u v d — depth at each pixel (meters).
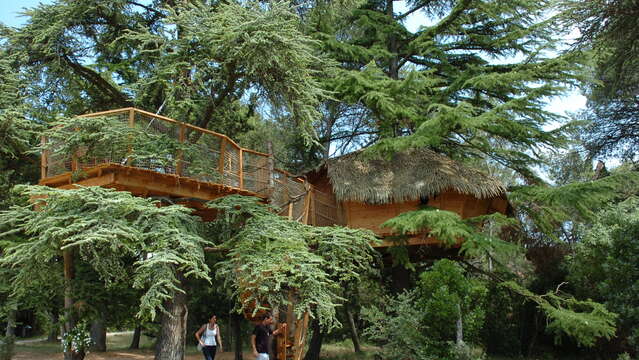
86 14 15.84
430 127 15.50
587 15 14.31
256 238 11.57
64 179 11.61
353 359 19.52
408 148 17.06
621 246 17.28
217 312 20.20
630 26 14.47
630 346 16.86
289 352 13.38
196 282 18.77
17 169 17.08
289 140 22.56
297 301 12.94
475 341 16.75
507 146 21.47
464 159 20.83
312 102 13.82
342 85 17.19
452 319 13.53
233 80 13.89
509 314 21.44
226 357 20.16
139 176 11.23
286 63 12.91
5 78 14.96
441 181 15.48
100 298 13.96
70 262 13.72
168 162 11.55
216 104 14.51
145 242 10.82
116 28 17.16
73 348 13.33
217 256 17.67
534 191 16.05
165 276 9.59
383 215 16.22
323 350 23.17
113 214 9.95
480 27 21.00
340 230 13.32
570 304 16.09
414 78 16.30
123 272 10.60
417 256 18.66
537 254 21.81
